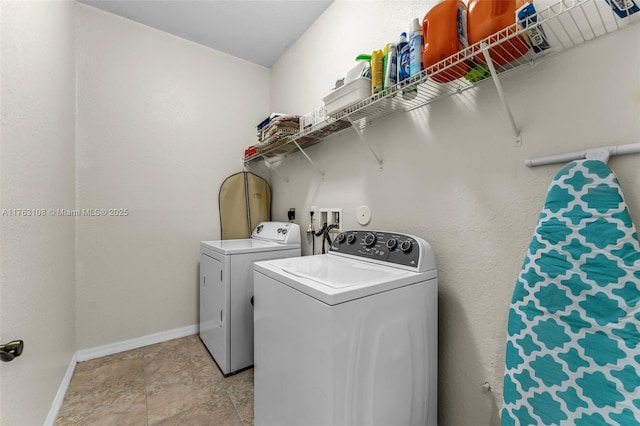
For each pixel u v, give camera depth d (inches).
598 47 31.7
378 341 36.6
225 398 61.7
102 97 80.7
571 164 31.9
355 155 66.4
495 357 41.0
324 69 79.8
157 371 71.9
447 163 47.4
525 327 33.4
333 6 76.3
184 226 93.8
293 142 78.5
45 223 51.2
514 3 32.1
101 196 80.2
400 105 53.4
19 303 39.8
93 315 78.7
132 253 84.9
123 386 65.6
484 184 42.3
